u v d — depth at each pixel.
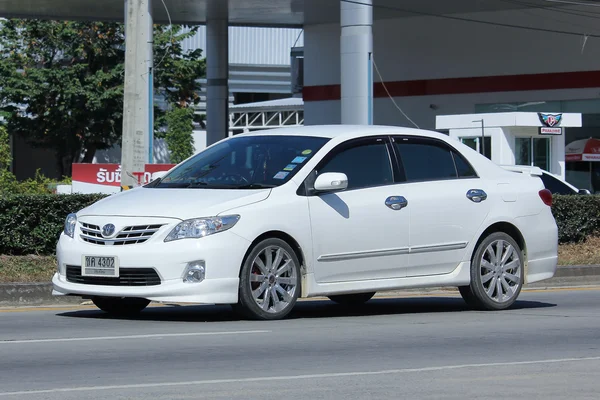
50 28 66.88
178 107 74.31
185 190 15.93
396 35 63.09
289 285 15.81
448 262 17.42
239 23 65.25
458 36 60.72
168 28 71.38
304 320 16.28
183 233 14.80
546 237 18.72
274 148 16.77
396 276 16.88
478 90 60.09
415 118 62.56
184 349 12.90
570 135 57.50
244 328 14.98
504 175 18.53
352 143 16.83
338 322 16.06
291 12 60.56
